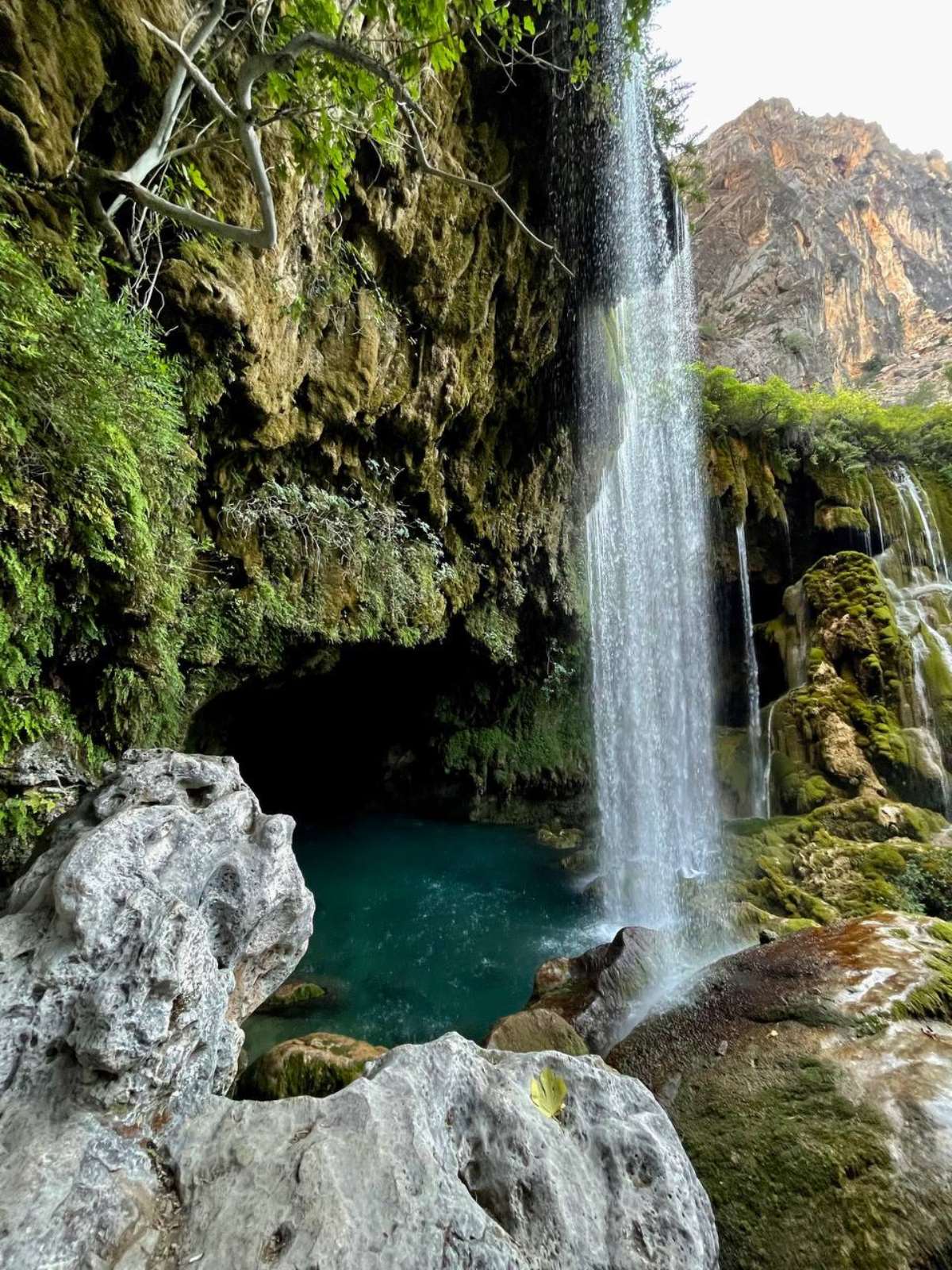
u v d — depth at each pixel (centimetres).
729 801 923
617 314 1038
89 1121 130
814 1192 184
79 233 307
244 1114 147
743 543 1141
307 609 554
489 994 514
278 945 229
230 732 845
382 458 654
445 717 1038
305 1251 110
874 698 820
